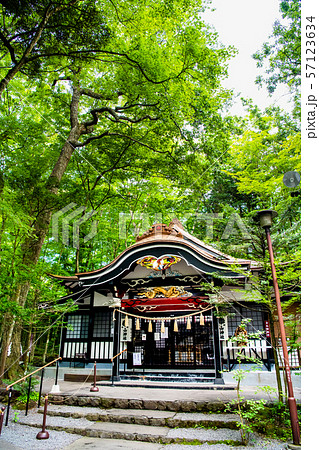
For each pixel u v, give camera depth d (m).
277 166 13.05
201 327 11.12
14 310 8.25
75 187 15.54
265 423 5.96
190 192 16.41
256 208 19.05
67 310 10.76
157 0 11.92
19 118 11.35
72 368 12.48
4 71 11.62
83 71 13.95
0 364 8.66
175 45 13.39
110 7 12.00
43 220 10.65
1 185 8.13
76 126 14.23
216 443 5.42
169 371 10.70
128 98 14.59
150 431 6.10
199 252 9.68
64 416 7.36
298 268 7.44
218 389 8.76
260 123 16.14
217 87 14.79
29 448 5.44
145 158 16.31
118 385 9.73
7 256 9.15
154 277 11.20
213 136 14.96
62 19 8.18
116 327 10.73
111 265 10.73
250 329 10.54
